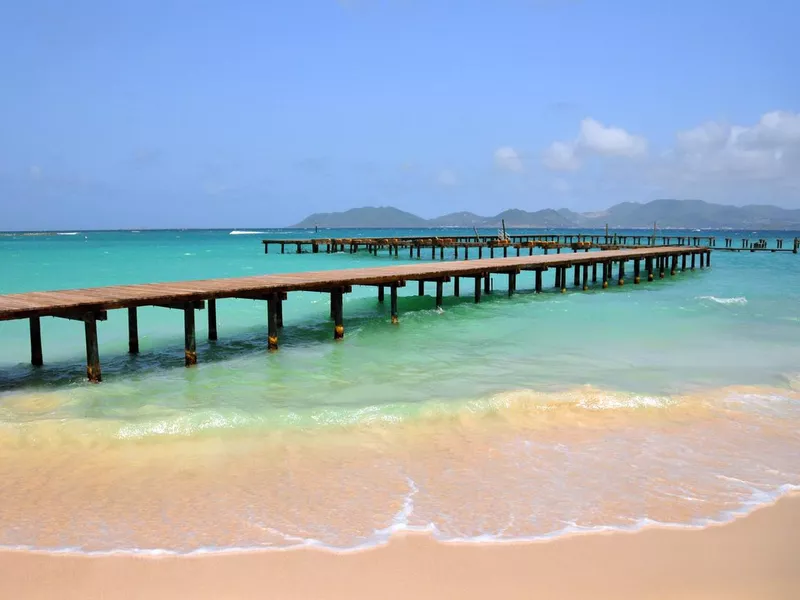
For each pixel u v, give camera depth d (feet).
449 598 13.32
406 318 54.60
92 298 33.68
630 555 15.20
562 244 142.51
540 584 13.89
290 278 46.57
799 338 46.14
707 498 18.75
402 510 17.70
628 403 28.37
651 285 93.04
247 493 18.94
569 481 19.95
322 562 14.78
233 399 29.50
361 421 25.70
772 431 25.31
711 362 37.91
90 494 18.92
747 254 191.21
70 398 29.53
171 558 14.99
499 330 48.98
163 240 326.44
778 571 14.55
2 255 153.28
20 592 13.50
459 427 25.39
